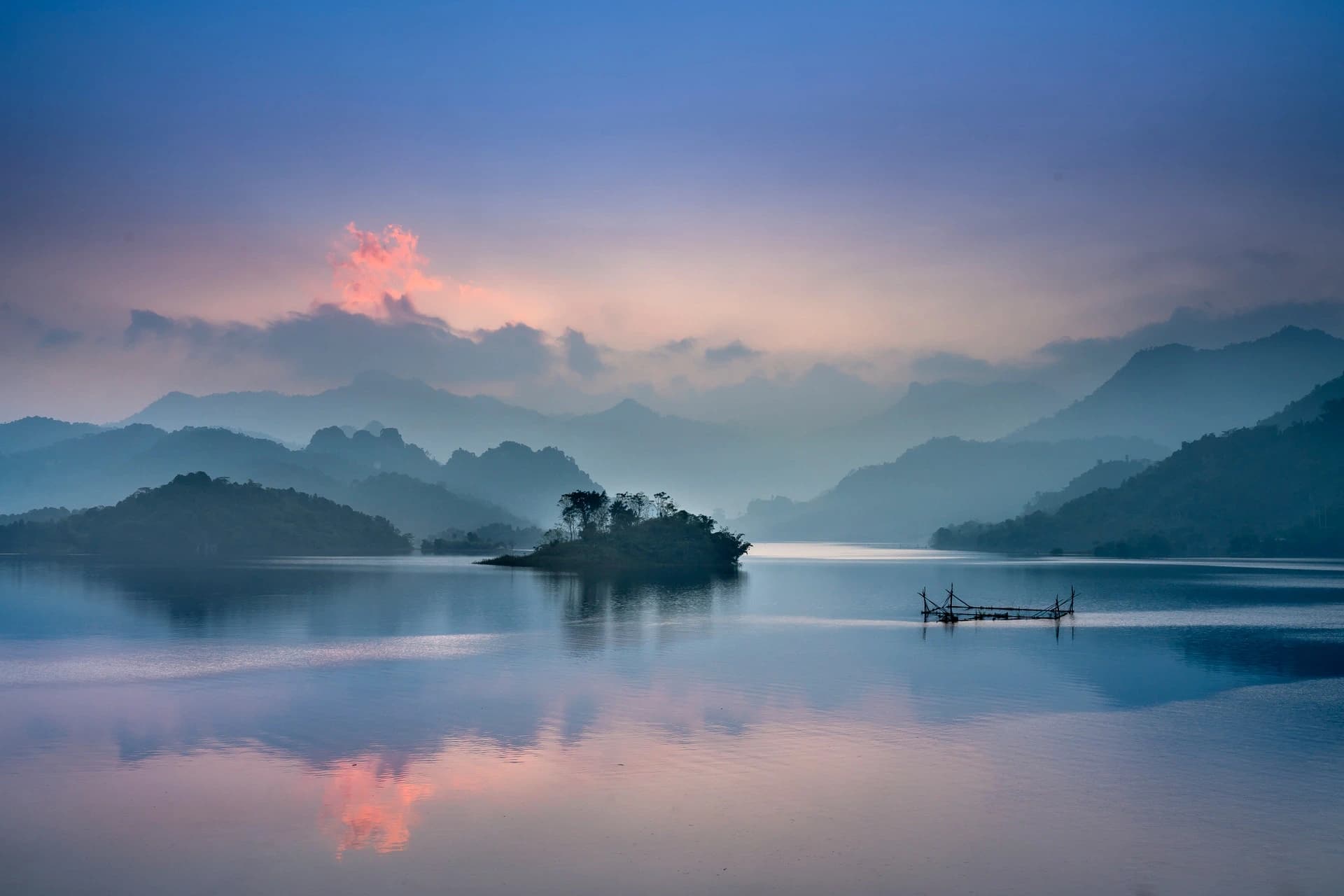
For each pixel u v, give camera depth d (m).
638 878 30.55
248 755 43.91
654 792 38.62
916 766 42.22
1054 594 152.75
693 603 132.25
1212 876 30.83
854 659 74.62
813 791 38.81
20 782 39.91
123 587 158.62
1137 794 38.50
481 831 34.44
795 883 30.20
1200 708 54.81
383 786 39.41
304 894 29.45
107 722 50.81
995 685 62.47
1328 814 36.28
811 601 136.12
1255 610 120.88
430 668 69.00
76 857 32.22
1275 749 45.38
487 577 195.88
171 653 76.38
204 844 33.28
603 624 101.31
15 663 71.19
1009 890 29.86
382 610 115.94
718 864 31.62
